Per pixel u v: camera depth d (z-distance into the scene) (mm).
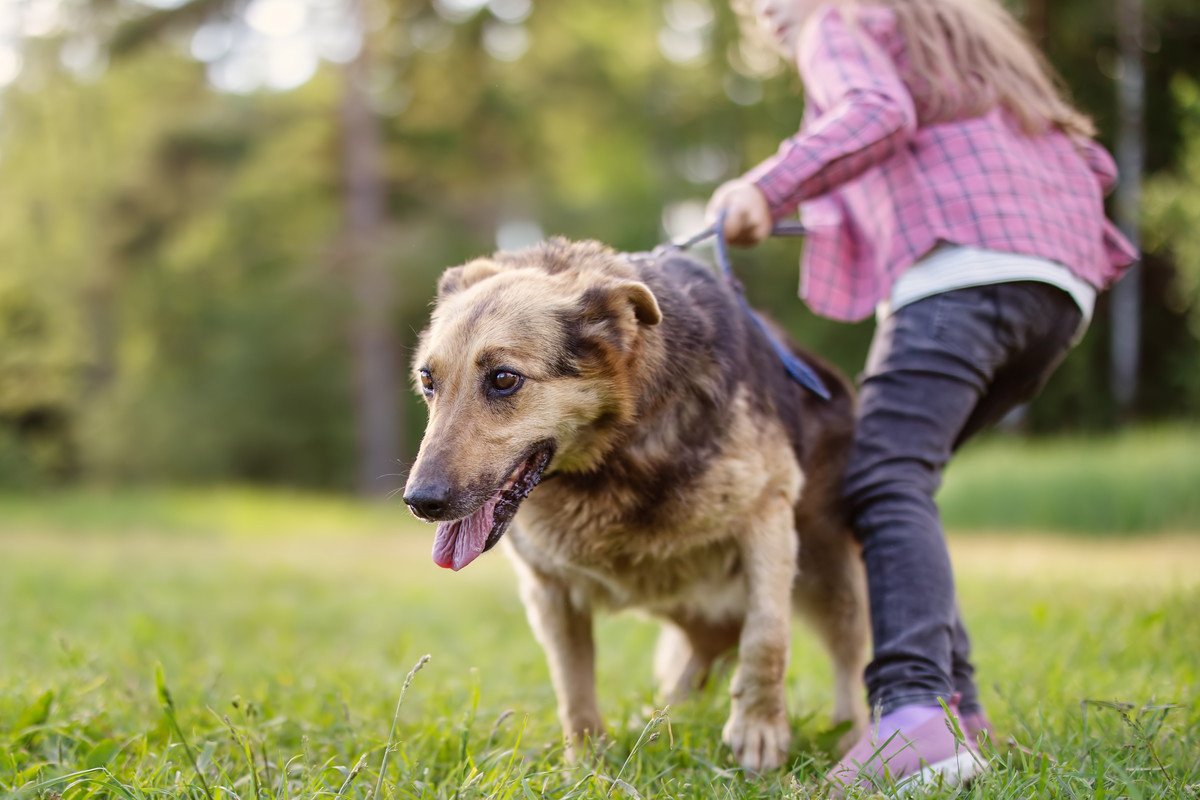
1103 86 13875
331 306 21156
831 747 3098
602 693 4027
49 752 2871
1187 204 11008
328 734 3146
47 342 25328
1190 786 2361
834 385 3559
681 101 22844
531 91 22547
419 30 21062
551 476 2943
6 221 24344
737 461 2904
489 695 3770
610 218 23016
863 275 3328
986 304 2869
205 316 24812
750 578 2982
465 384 2732
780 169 2941
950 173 2947
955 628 3047
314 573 9461
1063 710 3127
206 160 22797
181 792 2451
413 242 21547
